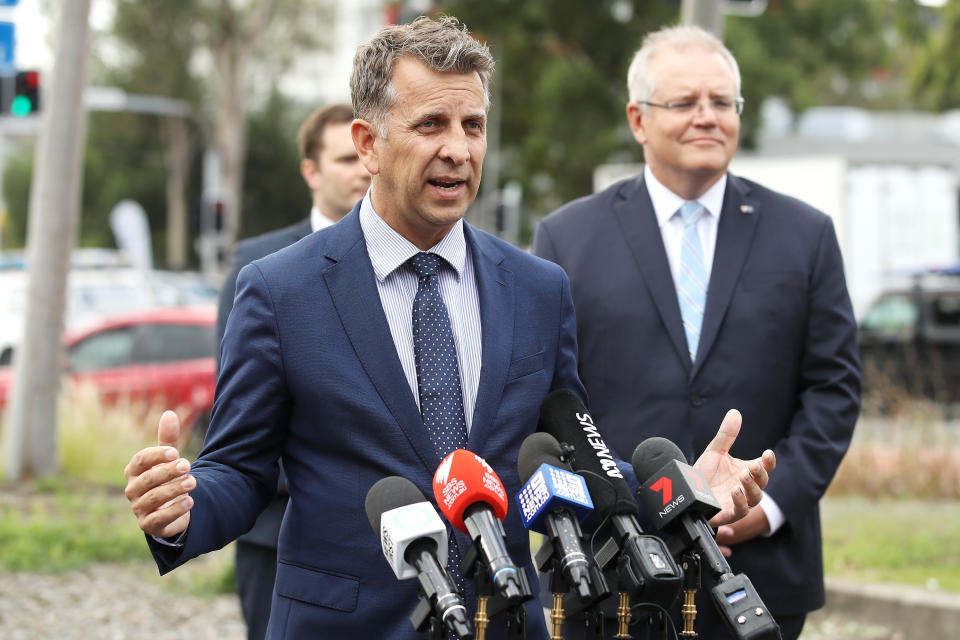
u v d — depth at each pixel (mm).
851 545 7723
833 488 9648
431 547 2268
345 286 2717
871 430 10070
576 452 2576
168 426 2301
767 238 3805
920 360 15367
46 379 9945
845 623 6488
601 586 2291
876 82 56188
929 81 19234
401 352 2729
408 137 2592
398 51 2605
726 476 2852
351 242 2764
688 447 3660
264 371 2672
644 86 3893
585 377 3797
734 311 3719
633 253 3820
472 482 2262
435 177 2596
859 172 19703
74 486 9641
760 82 25469
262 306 2695
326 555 2637
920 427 9977
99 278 19078
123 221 26859
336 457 2670
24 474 9891
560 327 2902
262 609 4059
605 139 26531
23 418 9930
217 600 6945
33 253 9945
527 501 2355
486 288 2803
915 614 6285
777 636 2338
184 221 48281
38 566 7395
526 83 28625
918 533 8031
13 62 11930
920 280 15766
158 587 7148
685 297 3793
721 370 3684
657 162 3865
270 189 46031
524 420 2736
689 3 7332
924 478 9539
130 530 8156
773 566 3652
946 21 18594
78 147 9922
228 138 36438
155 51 41625
